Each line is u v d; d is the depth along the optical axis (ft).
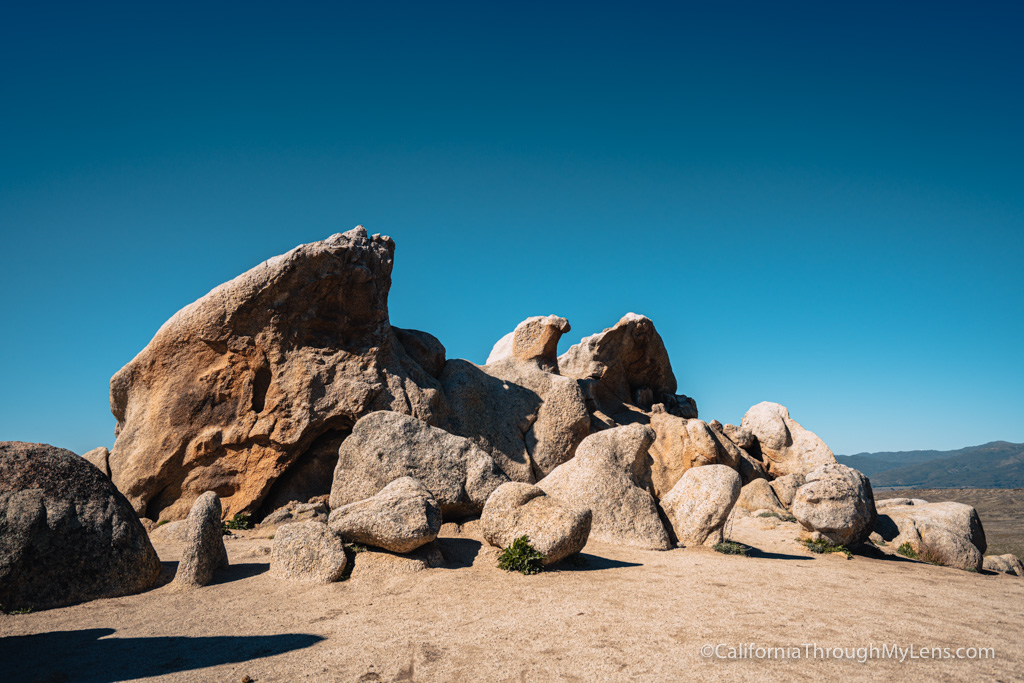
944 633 35.35
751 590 43.93
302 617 37.60
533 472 86.33
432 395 79.66
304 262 73.97
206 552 46.32
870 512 65.87
